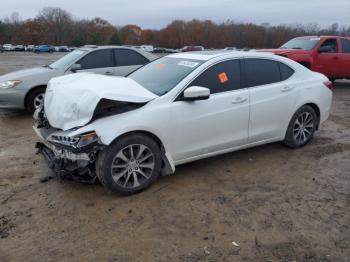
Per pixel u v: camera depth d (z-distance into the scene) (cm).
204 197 435
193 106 463
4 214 394
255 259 325
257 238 355
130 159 430
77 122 411
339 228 373
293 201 428
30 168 518
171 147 457
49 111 445
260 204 420
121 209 405
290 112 570
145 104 438
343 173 510
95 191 445
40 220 383
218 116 485
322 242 350
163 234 360
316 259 326
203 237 356
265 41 8306
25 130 722
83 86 440
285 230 368
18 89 805
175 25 10200
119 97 418
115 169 424
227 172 508
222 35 9375
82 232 362
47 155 458
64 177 443
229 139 507
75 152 393
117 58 903
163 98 448
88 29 10919
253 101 519
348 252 335
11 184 465
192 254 331
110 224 376
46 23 10481
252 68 532
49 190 448
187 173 502
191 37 9831
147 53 953
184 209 407
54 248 338
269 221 384
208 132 482
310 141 652
